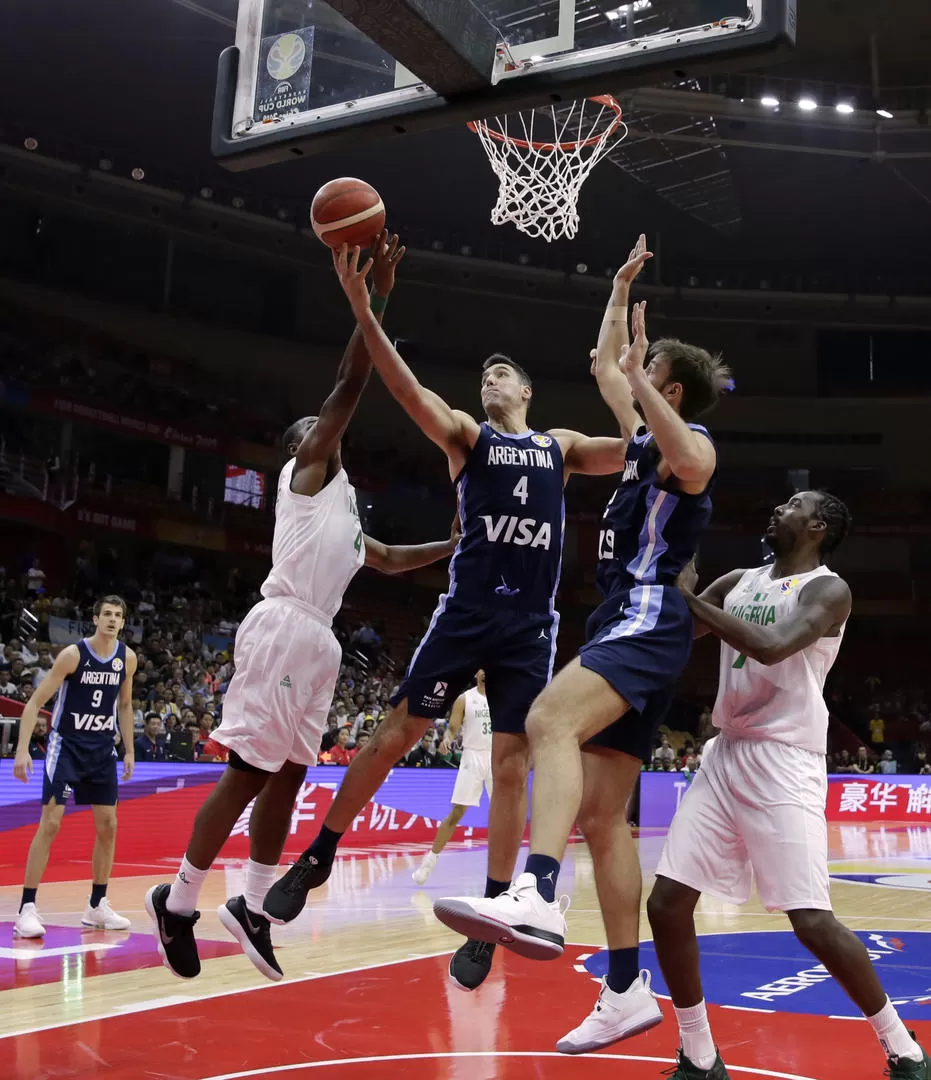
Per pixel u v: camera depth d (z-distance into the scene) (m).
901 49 18.75
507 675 3.53
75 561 20.28
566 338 26.94
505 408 3.73
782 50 4.00
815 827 3.14
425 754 13.84
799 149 19.55
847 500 26.95
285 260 24.61
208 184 22.86
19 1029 3.69
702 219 23.05
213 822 3.43
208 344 23.92
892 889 8.87
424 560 4.18
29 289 21.41
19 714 12.05
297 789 3.60
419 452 26.53
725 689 3.34
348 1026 3.81
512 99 4.43
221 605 21.16
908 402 26.48
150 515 21.31
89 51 18.66
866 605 26.44
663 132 19.12
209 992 4.34
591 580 26.44
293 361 24.86
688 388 3.25
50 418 20.98
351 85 4.77
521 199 10.45
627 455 3.32
